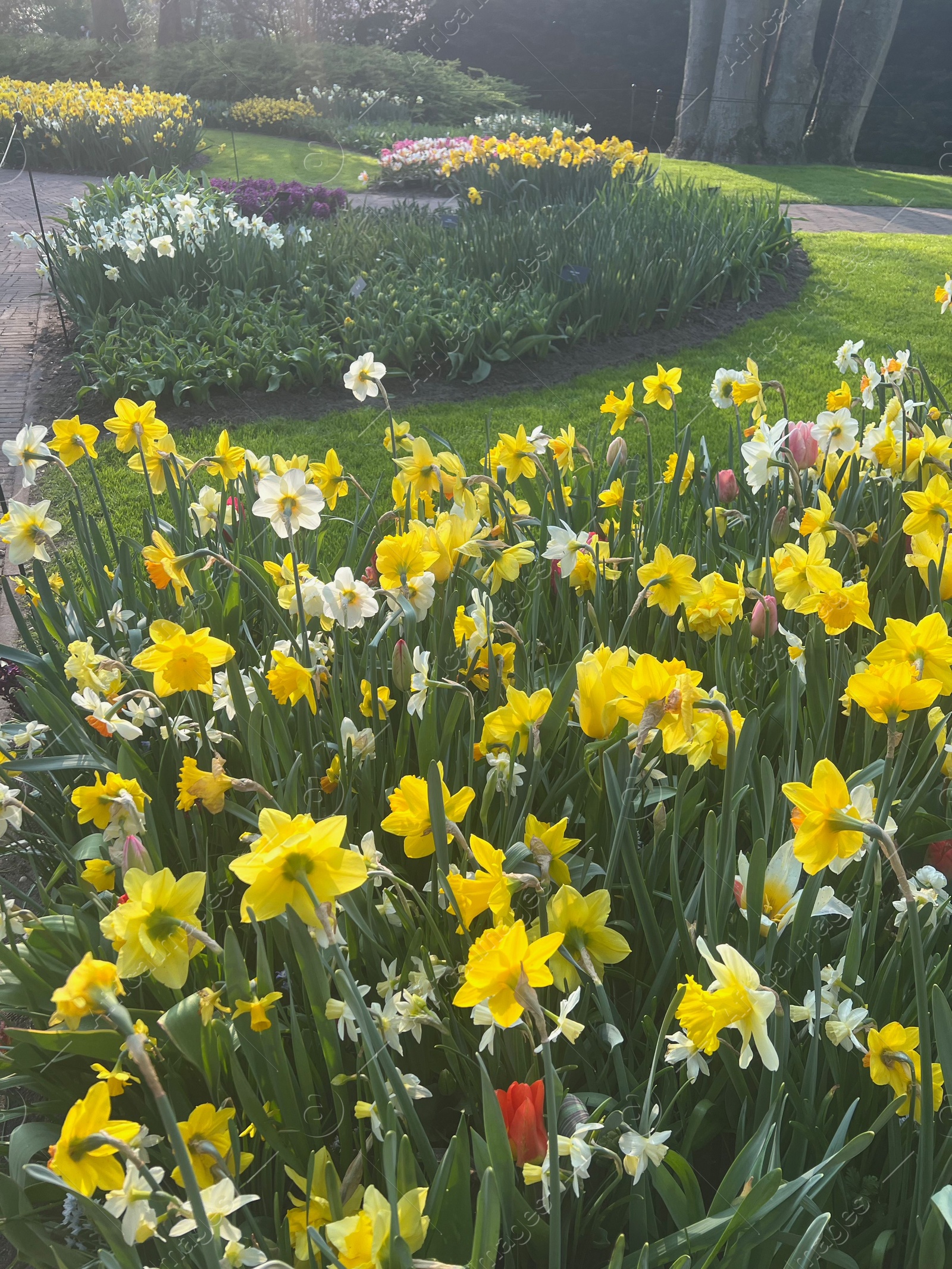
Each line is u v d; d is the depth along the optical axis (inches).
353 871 34.1
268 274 308.3
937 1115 47.7
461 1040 52.0
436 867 54.7
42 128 603.8
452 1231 41.3
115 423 89.2
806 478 98.8
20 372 276.7
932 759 67.9
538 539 96.7
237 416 246.1
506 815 59.9
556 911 45.2
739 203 391.9
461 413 240.5
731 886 51.4
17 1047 54.9
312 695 69.1
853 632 87.0
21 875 92.8
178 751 71.9
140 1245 49.8
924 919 52.4
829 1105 49.7
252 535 97.3
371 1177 48.8
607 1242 46.7
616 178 456.4
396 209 406.0
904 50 803.4
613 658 51.3
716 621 71.4
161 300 292.8
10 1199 45.7
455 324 264.2
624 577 90.9
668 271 302.2
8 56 989.8
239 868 33.2
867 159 834.8
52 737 79.8
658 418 221.6
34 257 407.2
